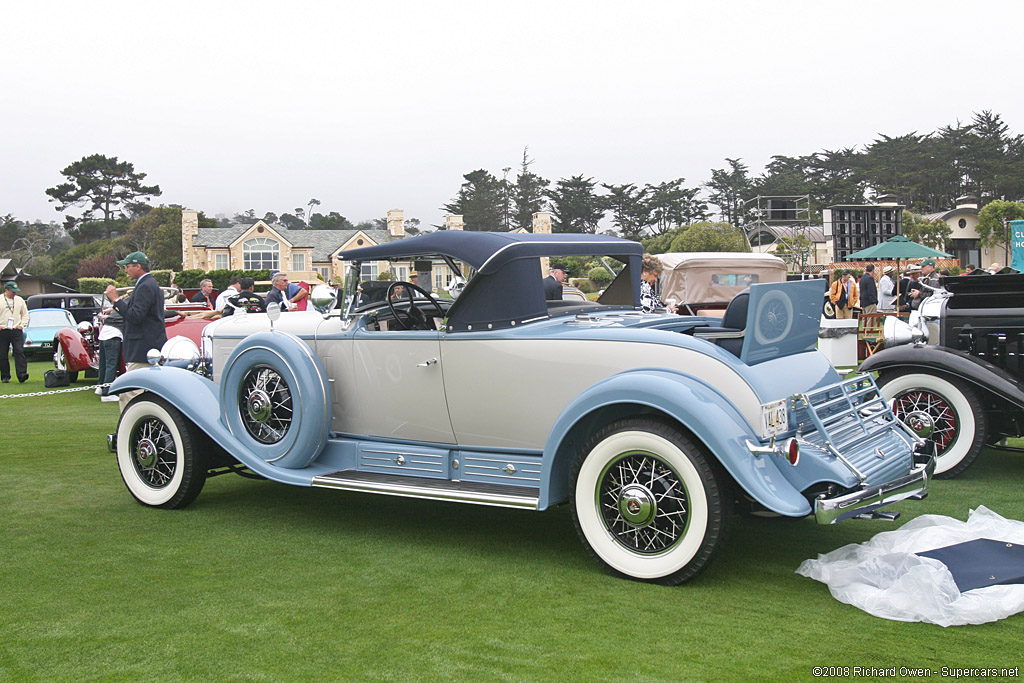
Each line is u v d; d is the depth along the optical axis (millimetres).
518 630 3236
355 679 2826
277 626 3293
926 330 6168
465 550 4312
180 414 5105
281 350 4711
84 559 4168
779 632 3195
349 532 4668
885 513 3945
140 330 7574
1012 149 83250
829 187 76312
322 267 59969
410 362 4543
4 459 6719
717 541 3561
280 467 4773
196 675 2865
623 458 3783
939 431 5918
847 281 15859
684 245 36438
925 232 49156
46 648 3096
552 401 4117
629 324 4234
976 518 4215
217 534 4629
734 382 3701
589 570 3963
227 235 60469
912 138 82562
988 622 3270
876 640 3113
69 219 104562
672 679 2805
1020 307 5840
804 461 3664
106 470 6312
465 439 4441
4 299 12898
